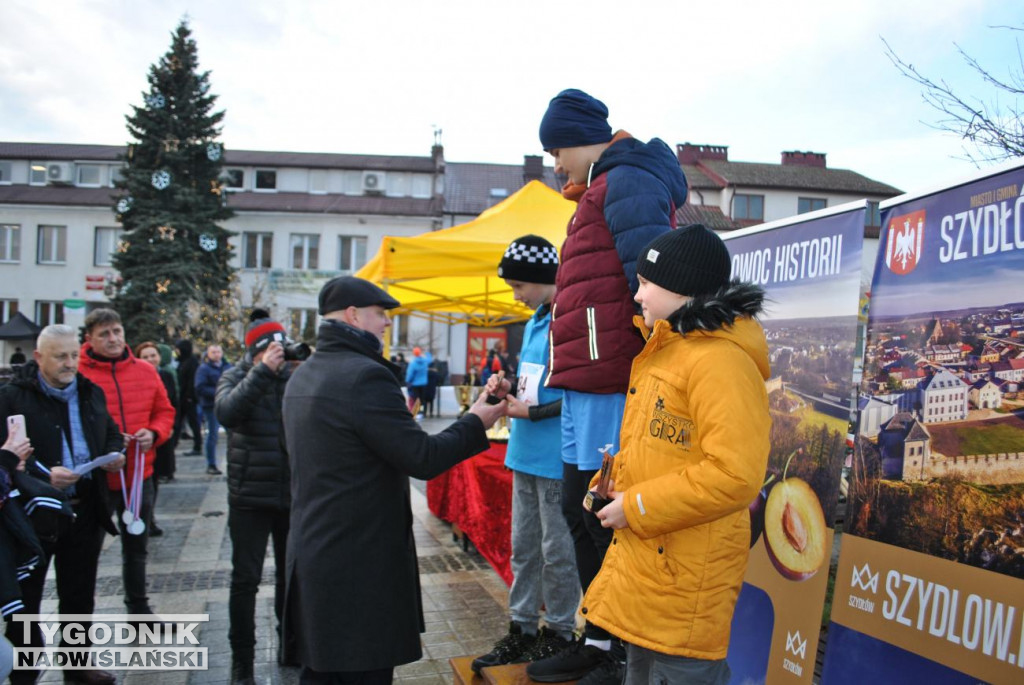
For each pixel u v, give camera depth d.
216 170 25.53
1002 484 1.89
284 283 30.33
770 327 2.93
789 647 2.51
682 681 1.71
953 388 2.06
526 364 2.94
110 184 32.66
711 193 29.09
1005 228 1.95
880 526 2.23
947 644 1.98
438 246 6.16
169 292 22.92
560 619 2.86
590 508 1.82
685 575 1.68
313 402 2.29
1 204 30.52
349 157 33.78
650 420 1.76
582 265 2.12
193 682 3.46
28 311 30.78
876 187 28.83
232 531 3.49
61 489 3.23
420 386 19.19
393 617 2.26
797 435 2.69
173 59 25.31
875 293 2.38
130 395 4.10
